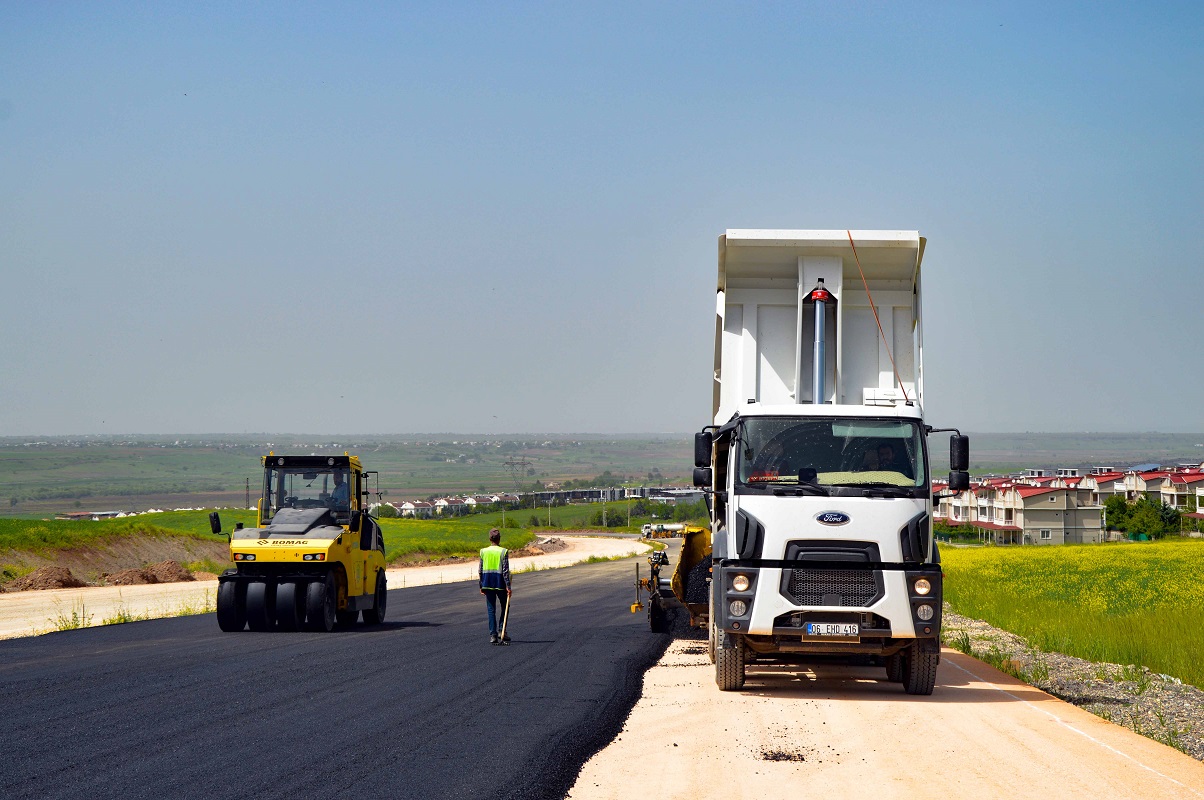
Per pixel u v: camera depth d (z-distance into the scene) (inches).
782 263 697.0
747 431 603.8
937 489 631.2
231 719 503.8
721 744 463.8
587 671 698.2
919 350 682.8
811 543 581.0
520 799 359.3
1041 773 412.2
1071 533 5713.6
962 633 969.5
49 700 558.6
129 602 1473.9
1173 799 374.9
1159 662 738.8
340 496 1064.2
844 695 619.5
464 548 3720.5
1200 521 5349.4
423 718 511.2
